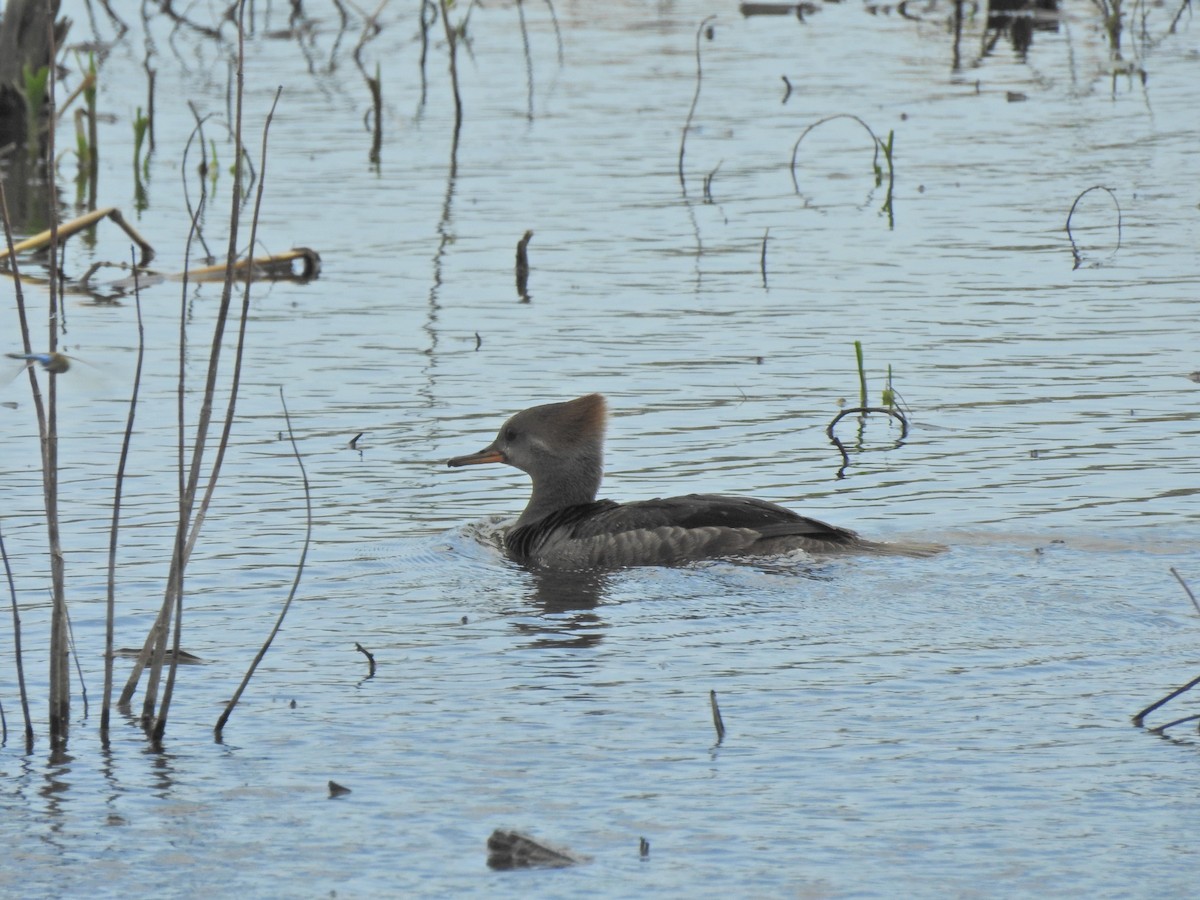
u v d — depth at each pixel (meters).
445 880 8.21
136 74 34.09
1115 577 12.36
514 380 17.92
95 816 8.97
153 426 16.52
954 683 10.52
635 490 14.88
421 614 12.06
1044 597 12.01
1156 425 16.16
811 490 14.77
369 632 11.68
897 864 8.25
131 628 11.66
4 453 15.70
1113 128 29.09
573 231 23.97
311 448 15.97
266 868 8.38
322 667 11.02
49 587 12.42
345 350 19.03
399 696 10.48
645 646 11.33
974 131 29.19
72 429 16.41
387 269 22.31
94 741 9.91
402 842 8.61
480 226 24.30
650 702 10.33
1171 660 10.83
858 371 17.56
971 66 34.22
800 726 9.91
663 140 29.02
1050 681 10.53
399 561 13.24
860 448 15.84
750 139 28.95
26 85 29.03
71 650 11.15
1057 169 26.58
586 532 13.70
